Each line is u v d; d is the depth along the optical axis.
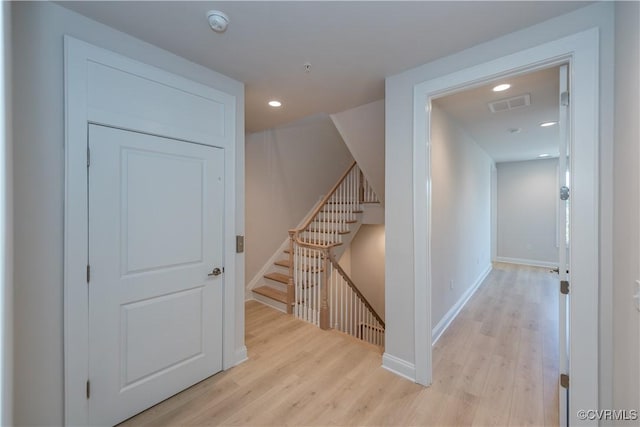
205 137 2.12
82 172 1.55
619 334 1.35
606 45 1.42
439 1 1.41
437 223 2.90
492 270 5.89
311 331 3.05
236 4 1.44
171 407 1.85
